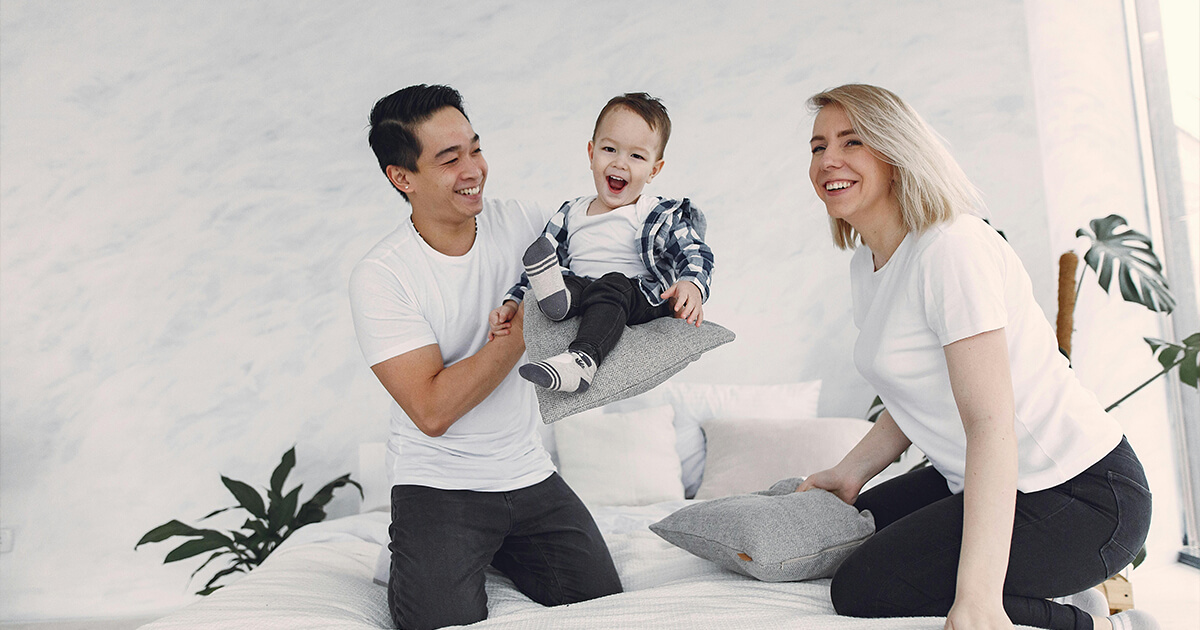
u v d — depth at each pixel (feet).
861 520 5.12
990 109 11.50
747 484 9.20
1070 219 11.01
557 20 12.00
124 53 11.97
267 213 11.89
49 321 11.69
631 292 5.15
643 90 11.87
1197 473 10.15
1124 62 10.76
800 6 11.81
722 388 10.86
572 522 5.74
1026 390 4.46
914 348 4.58
